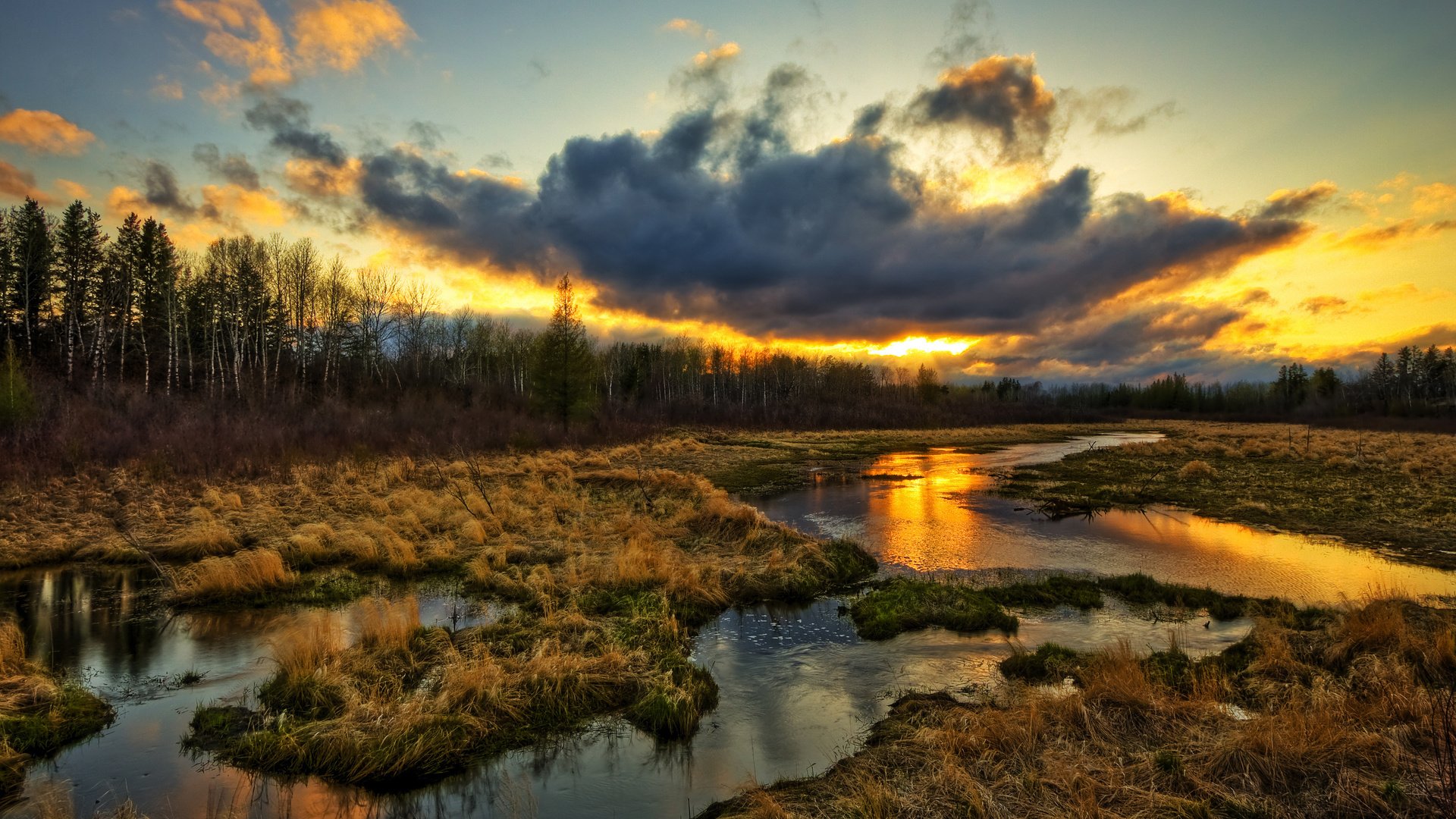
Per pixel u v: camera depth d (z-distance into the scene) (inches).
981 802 183.5
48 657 335.0
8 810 206.2
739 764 233.3
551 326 1536.7
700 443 1628.9
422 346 2568.9
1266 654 294.4
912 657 333.4
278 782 223.9
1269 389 4958.2
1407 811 169.3
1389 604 329.1
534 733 255.1
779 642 361.7
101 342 1615.4
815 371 3801.7
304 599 428.1
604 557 505.0
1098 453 1475.1
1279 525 667.4
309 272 2160.4
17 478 715.4
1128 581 459.8
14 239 1766.7
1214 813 177.2
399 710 254.2
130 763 234.4
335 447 1029.8
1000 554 562.6
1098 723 228.5
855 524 702.5
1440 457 1148.5
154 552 529.3
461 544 554.3
